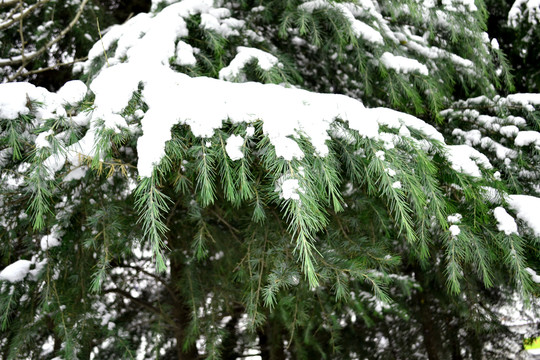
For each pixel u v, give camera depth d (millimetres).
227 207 2521
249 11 2615
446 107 2881
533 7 3428
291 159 1270
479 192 1658
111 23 3471
